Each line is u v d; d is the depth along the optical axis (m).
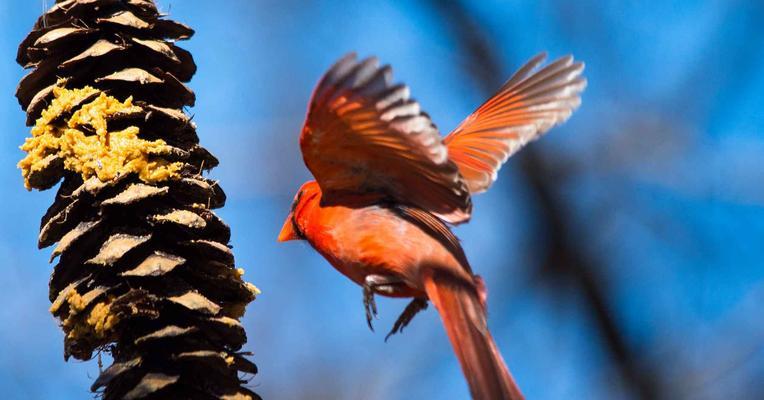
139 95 5.83
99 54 5.82
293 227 5.90
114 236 5.78
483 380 5.79
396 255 5.84
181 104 5.85
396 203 5.85
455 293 5.82
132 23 5.83
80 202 5.80
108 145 5.80
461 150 5.97
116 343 5.81
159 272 5.77
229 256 5.81
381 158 5.81
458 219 5.84
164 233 5.79
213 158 5.85
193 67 5.88
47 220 5.82
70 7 5.84
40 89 5.84
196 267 5.80
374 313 5.85
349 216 5.85
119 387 5.77
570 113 5.97
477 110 6.00
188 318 5.78
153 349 5.77
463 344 5.80
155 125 5.82
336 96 5.73
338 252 5.86
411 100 5.73
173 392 5.77
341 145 5.79
